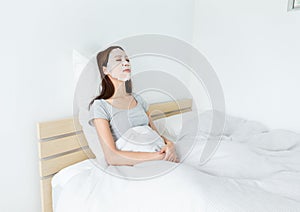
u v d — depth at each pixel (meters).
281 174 1.06
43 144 1.28
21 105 1.28
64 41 1.41
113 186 1.06
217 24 2.15
